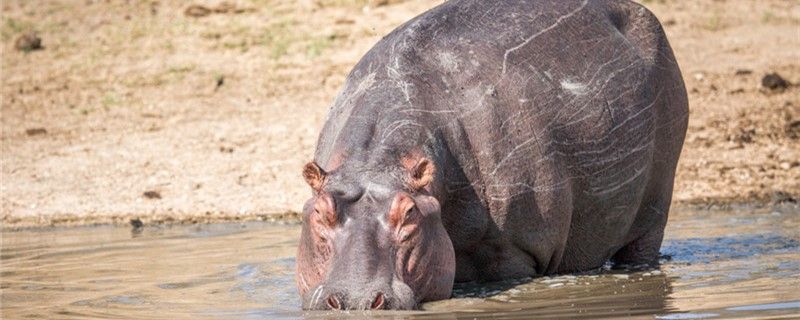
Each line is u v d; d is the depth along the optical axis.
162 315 14.23
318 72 34.22
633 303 14.22
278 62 35.16
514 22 16.42
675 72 18.23
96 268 18.36
